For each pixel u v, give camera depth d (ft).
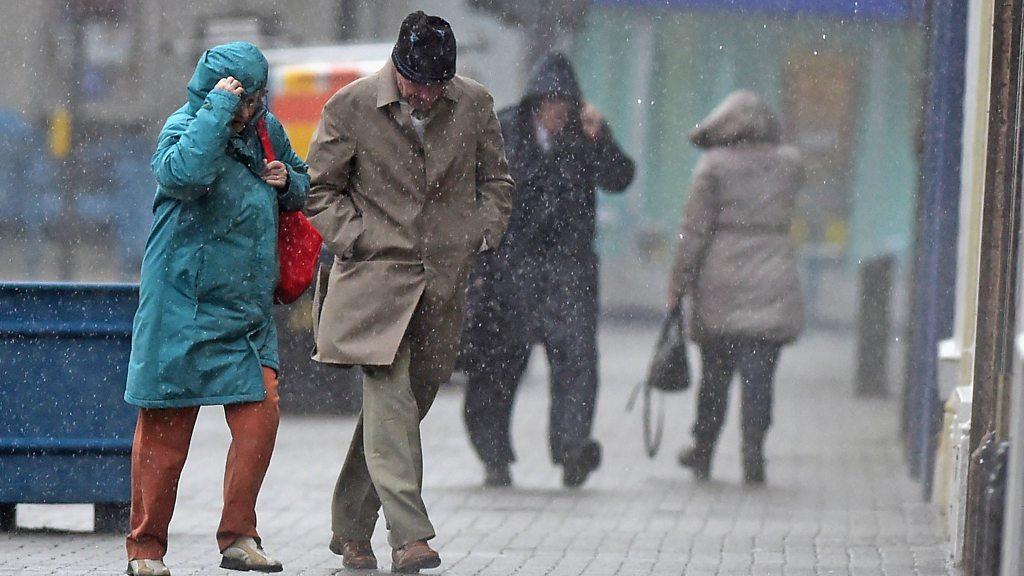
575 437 105.91
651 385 113.91
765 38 274.16
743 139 112.16
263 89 68.59
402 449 72.28
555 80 106.52
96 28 271.69
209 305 68.13
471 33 208.03
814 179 275.18
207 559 76.79
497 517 93.86
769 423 110.63
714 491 105.81
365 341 72.23
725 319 111.24
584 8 231.50
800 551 82.58
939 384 98.43
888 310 173.37
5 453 83.97
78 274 275.80
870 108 271.69
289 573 73.26
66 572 72.38
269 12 215.51
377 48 169.68
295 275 71.05
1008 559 53.98
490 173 75.00
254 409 68.95
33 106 276.62
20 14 273.54
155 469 68.95
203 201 67.82
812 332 268.21
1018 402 52.24
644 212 280.72
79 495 84.23
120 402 84.38
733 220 112.27
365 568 74.95
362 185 72.84
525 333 106.42
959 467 78.07
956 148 108.37
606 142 107.04
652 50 274.36
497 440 106.83
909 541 86.43
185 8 254.68
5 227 277.44
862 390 170.19
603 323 277.85
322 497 99.91
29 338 83.87
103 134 274.36
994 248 72.08
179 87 265.75
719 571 76.07
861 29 265.95
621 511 96.63
